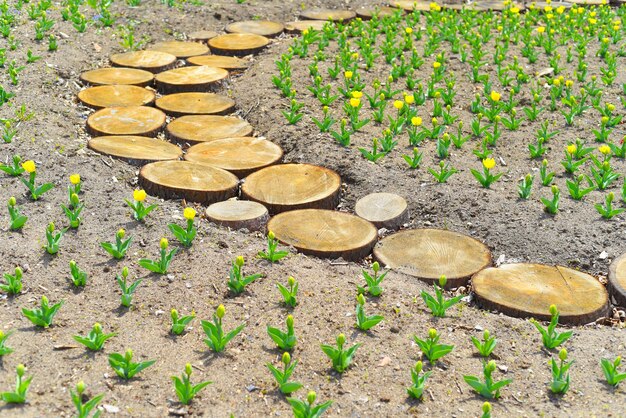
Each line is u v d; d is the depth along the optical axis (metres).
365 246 3.70
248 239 3.74
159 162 4.14
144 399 3.08
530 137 4.45
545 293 3.51
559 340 3.29
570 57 5.19
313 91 4.73
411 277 3.59
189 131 4.46
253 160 4.21
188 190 3.96
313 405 3.08
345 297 3.47
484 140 4.24
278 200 3.93
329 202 3.98
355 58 4.96
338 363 3.19
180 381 3.05
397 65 5.18
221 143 4.34
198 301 3.43
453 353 3.28
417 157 4.16
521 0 6.46
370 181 4.11
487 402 2.99
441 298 3.40
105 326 3.31
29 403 3.04
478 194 4.01
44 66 4.95
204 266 3.57
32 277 3.49
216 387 3.13
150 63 5.16
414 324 3.38
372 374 3.19
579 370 3.23
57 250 3.59
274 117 4.62
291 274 3.56
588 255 3.73
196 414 3.05
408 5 6.26
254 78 5.03
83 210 3.81
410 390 3.10
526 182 3.96
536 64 5.20
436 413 3.08
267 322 3.36
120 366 3.13
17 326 3.29
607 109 4.54
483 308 3.49
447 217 3.94
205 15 5.94
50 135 4.30
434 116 4.64
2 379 3.10
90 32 5.46
